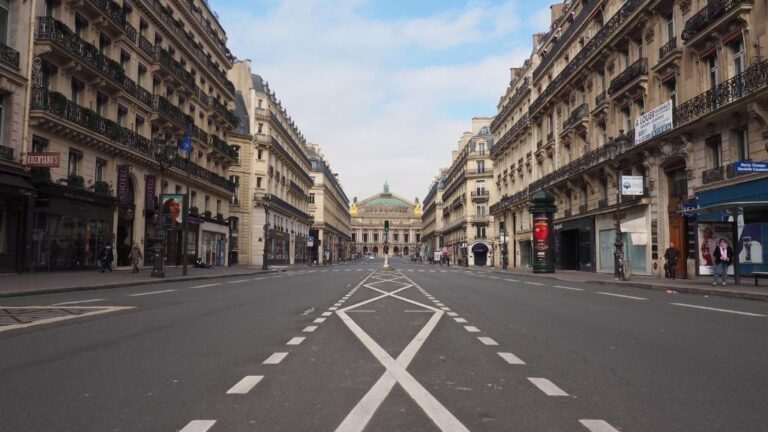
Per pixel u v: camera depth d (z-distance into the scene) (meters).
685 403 4.57
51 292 15.31
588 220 35.78
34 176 23.14
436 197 122.38
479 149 81.69
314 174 101.44
